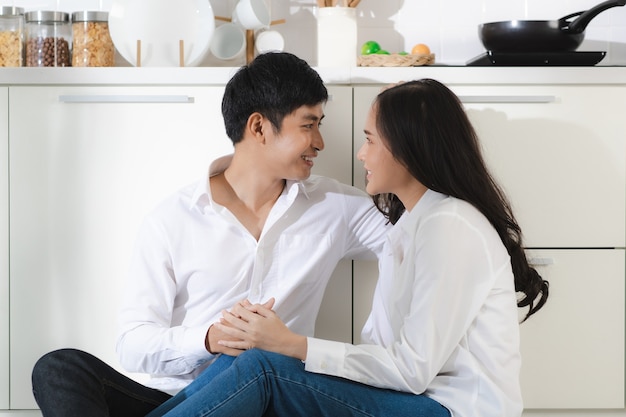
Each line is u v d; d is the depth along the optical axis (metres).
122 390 1.83
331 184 2.13
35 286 2.28
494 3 2.70
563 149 2.30
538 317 2.30
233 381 1.61
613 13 2.72
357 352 1.65
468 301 1.65
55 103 2.26
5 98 2.25
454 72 2.27
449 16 2.70
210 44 2.48
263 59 1.97
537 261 2.29
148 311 1.93
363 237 2.14
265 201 2.06
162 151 2.27
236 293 2.03
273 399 1.65
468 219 1.68
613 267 2.31
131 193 2.28
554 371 2.31
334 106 2.27
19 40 2.43
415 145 1.76
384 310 1.86
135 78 2.25
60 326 2.28
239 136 2.00
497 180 2.29
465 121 1.81
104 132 2.27
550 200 2.30
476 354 1.66
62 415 1.67
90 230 2.28
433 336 1.62
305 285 2.07
